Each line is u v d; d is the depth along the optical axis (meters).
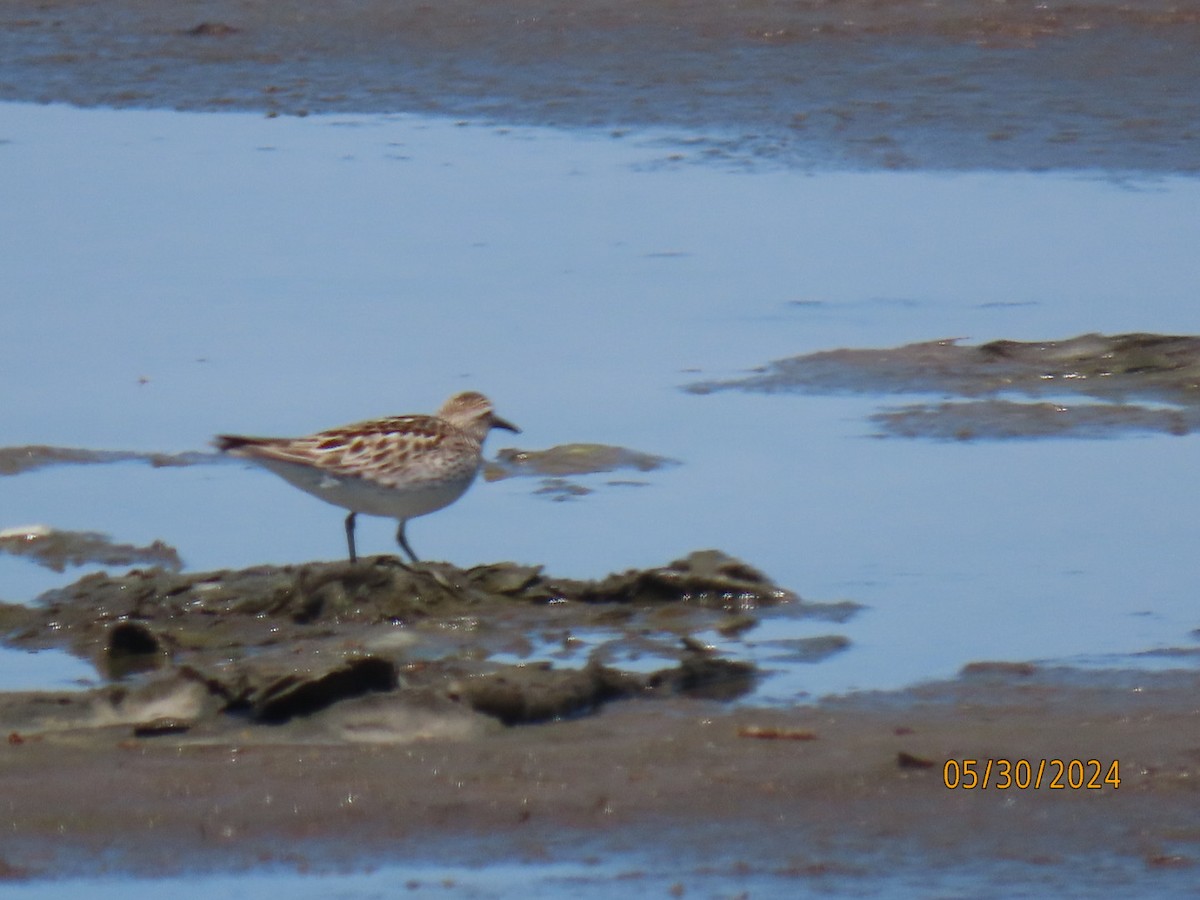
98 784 9.62
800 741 10.18
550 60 29.23
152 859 8.91
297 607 12.50
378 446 12.80
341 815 9.32
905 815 9.34
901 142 25.27
